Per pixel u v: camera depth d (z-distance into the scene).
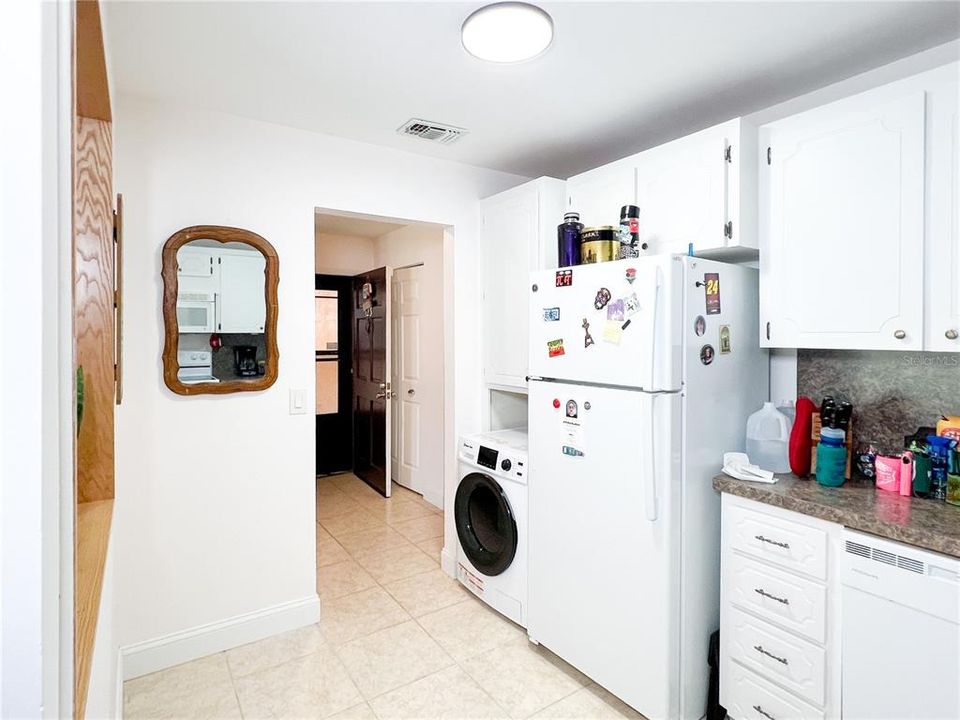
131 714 1.89
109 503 1.72
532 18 1.55
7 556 0.42
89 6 0.92
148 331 2.12
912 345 1.59
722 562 1.84
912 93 1.58
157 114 2.12
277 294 2.38
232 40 1.69
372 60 1.82
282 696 2.00
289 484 2.45
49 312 0.43
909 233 1.59
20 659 0.42
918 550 1.36
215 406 2.27
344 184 2.55
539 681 2.10
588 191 2.51
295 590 2.46
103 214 1.67
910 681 1.37
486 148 2.70
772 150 1.94
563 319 2.13
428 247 4.29
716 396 1.96
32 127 0.43
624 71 1.90
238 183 2.29
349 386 5.29
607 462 1.95
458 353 2.97
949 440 1.61
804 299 1.85
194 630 2.23
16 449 0.42
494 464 2.56
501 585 2.52
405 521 3.87
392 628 2.47
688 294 1.84
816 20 1.60
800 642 1.61
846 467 1.82
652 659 1.81
